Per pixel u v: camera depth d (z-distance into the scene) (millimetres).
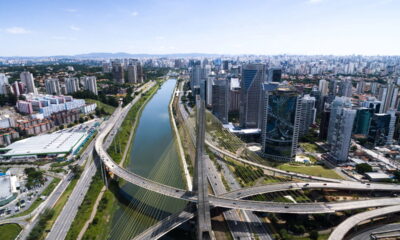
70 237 156250
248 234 162000
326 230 167375
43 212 178375
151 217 180000
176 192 188375
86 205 187250
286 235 157375
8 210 181375
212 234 149750
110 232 165750
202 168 179125
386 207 178750
